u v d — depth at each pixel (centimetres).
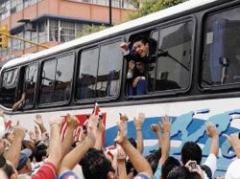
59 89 1402
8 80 1733
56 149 529
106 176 552
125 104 1096
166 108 977
